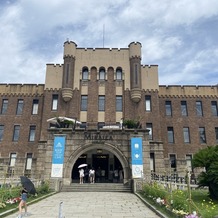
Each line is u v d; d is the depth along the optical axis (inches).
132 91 1267.2
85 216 431.5
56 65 1344.7
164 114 1328.7
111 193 792.3
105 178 1122.7
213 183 585.6
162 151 1191.6
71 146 936.9
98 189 854.5
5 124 1298.0
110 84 1305.4
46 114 1249.4
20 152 1246.3
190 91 1381.6
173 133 1306.6
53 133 951.6
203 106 1359.5
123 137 948.6
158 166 1167.0
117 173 1096.2
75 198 665.0
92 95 1283.2
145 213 461.7
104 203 582.2
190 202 399.2
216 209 397.4
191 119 1333.7
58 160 906.7
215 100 1374.3
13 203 514.0
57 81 1314.0
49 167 911.0
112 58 1343.5
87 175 1080.8
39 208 506.6
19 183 749.9
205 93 1381.6
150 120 1262.3
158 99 1314.0
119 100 1288.1
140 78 1298.0
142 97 1294.3
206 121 1334.9
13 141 1269.7
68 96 1245.1
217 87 1393.9
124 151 933.2
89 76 1310.3
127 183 889.5
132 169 890.7
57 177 884.6
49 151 932.0
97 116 1246.3
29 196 620.1
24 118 1305.4
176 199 447.2
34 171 1194.6
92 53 1349.7
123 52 1355.8
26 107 1325.0
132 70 1300.4
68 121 997.2
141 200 629.0
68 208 512.1
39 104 1328.7
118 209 504.1
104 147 941.2
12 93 1350.9
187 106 1354.6
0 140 1269.7
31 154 1249.4
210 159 625.6
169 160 1253.1
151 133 1245.1
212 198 597.3
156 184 666.8
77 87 1284.4
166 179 914.1
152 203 549.0
